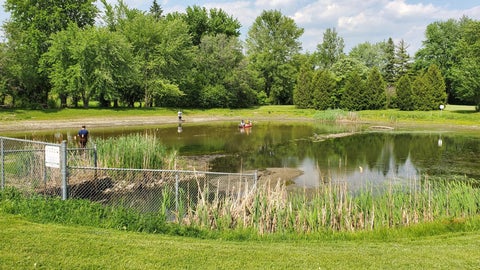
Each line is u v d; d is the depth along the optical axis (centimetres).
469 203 1255
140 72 6278
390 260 758
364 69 8331
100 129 4384
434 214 1246
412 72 8425
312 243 945
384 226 1151
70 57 5256
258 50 8944
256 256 753
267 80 8844
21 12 5419
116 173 1708
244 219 1104
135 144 1948
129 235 855
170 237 892
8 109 4984
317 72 7538
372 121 5709
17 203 1000
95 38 5316
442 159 2664
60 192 1380
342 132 4391
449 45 8175
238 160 2617
